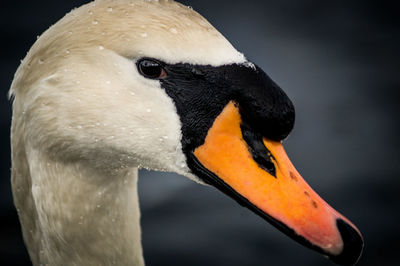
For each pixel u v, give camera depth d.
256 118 2.04
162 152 2.06
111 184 2.08
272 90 2.04
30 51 2.07
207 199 2.71
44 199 2.07
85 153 2.07
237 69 2.05
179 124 2.05
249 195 2.04
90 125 2.06
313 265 2.38
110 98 2.05
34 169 2.07
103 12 2.06
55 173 2.07
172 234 2.52
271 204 2.04
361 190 2.68
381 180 2.73
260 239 2.51
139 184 2.75
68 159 2.07
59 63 2.06
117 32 2.05
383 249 2.44
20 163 2.08
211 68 2.05
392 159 2.83
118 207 2.09
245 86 2.04
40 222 2.09
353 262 2.04
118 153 2.06
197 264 2.39
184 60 2.05
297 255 2.43
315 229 2.03
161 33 2.05
